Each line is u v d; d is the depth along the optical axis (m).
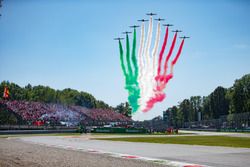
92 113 134.38
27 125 88.06
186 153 26.48
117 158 22.98
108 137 58.81
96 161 20.62
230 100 148.00
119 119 140.38
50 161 20.30
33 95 164.75
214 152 27.14
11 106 101.19
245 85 134.12
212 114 156.38
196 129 119.88
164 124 103.81
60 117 113.12
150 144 38.72
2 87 155.50
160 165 19.16
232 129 97.69
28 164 18.84
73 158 22.23
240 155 24.55
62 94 182.88
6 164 18.53
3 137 57.41
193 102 186.00
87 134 76.00
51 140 47.47
